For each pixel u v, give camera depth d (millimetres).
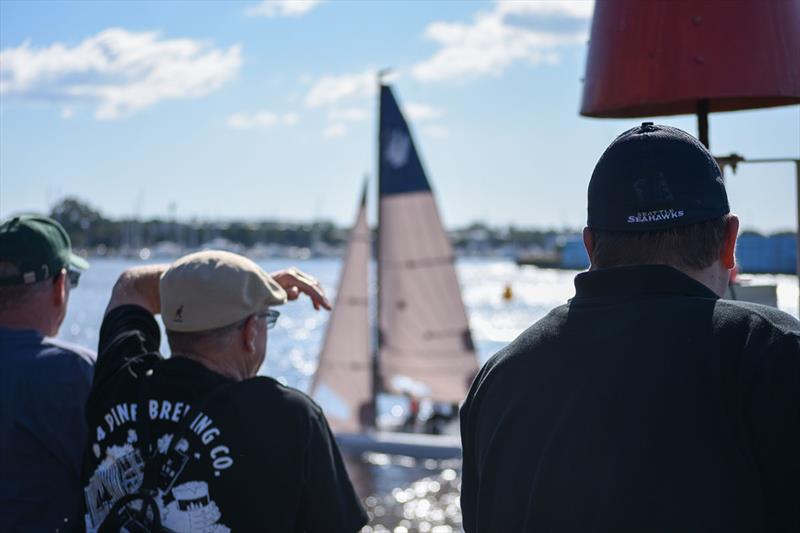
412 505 16219
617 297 2115
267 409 2641
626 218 2100
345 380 22469
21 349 3318
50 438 3242
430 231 23938
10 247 3354
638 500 1883
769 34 2854
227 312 2729
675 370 1943
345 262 22812
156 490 2564
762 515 1832
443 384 23859
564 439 2016
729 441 1861
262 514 2557
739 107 3453
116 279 3266
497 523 2131
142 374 2807
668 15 2906
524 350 2223
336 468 2756
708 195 2084
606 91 3062
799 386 1828
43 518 3215
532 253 166250
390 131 23922
